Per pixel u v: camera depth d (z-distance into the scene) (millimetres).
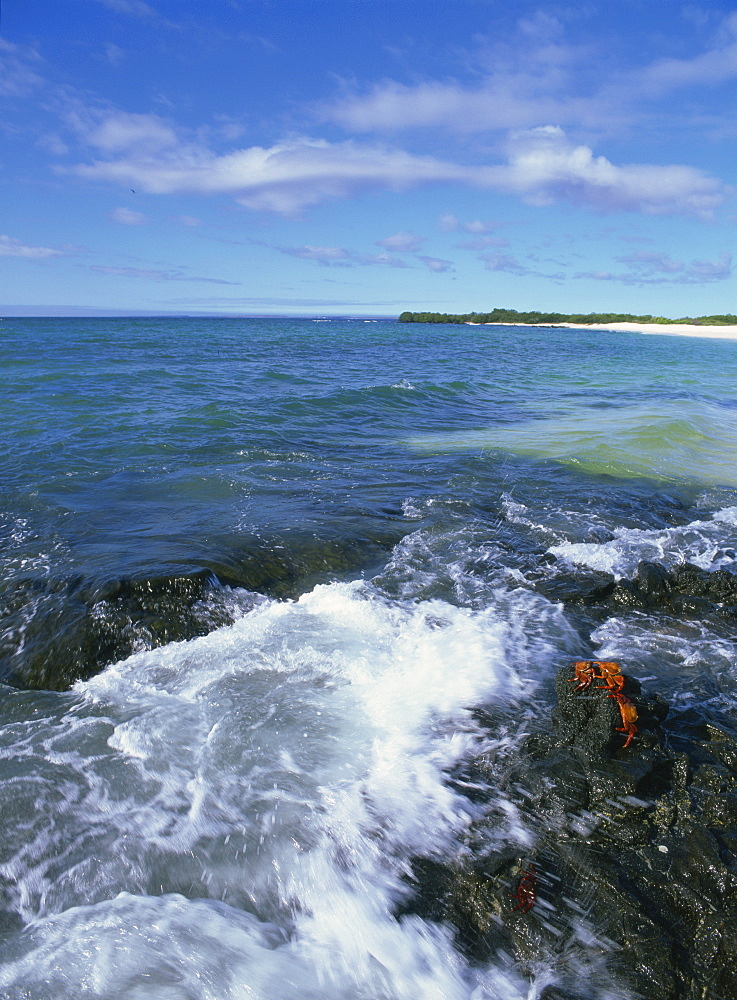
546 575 6652
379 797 3537
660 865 3020
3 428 12078
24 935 2738
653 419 15586
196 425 12914
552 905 2848
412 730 4145
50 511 7770
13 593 5715
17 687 4668
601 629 5605
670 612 5938
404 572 6609
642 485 9984
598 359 39906
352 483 9453
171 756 3871
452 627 5527
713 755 3805
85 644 5051
